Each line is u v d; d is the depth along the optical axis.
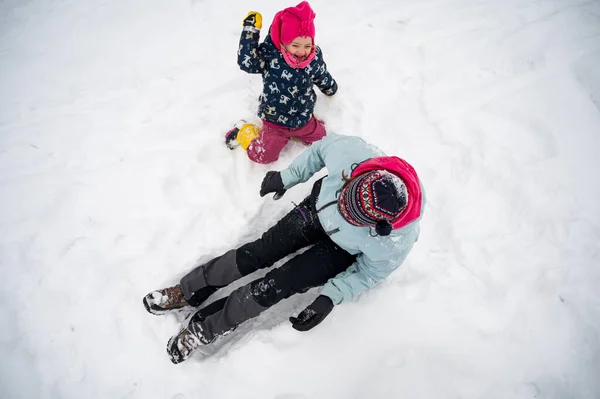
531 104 2.63
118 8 3.26
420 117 2.59
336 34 3.02
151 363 1.96
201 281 1.95
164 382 1.92
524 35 2.96
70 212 2.28
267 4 3.23
